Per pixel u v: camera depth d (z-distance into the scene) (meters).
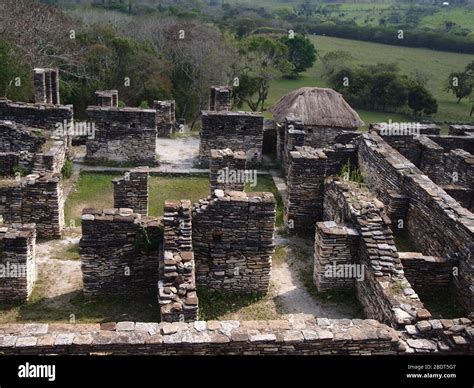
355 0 112.06
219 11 94.19
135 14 74.94
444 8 98.69
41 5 49.44
